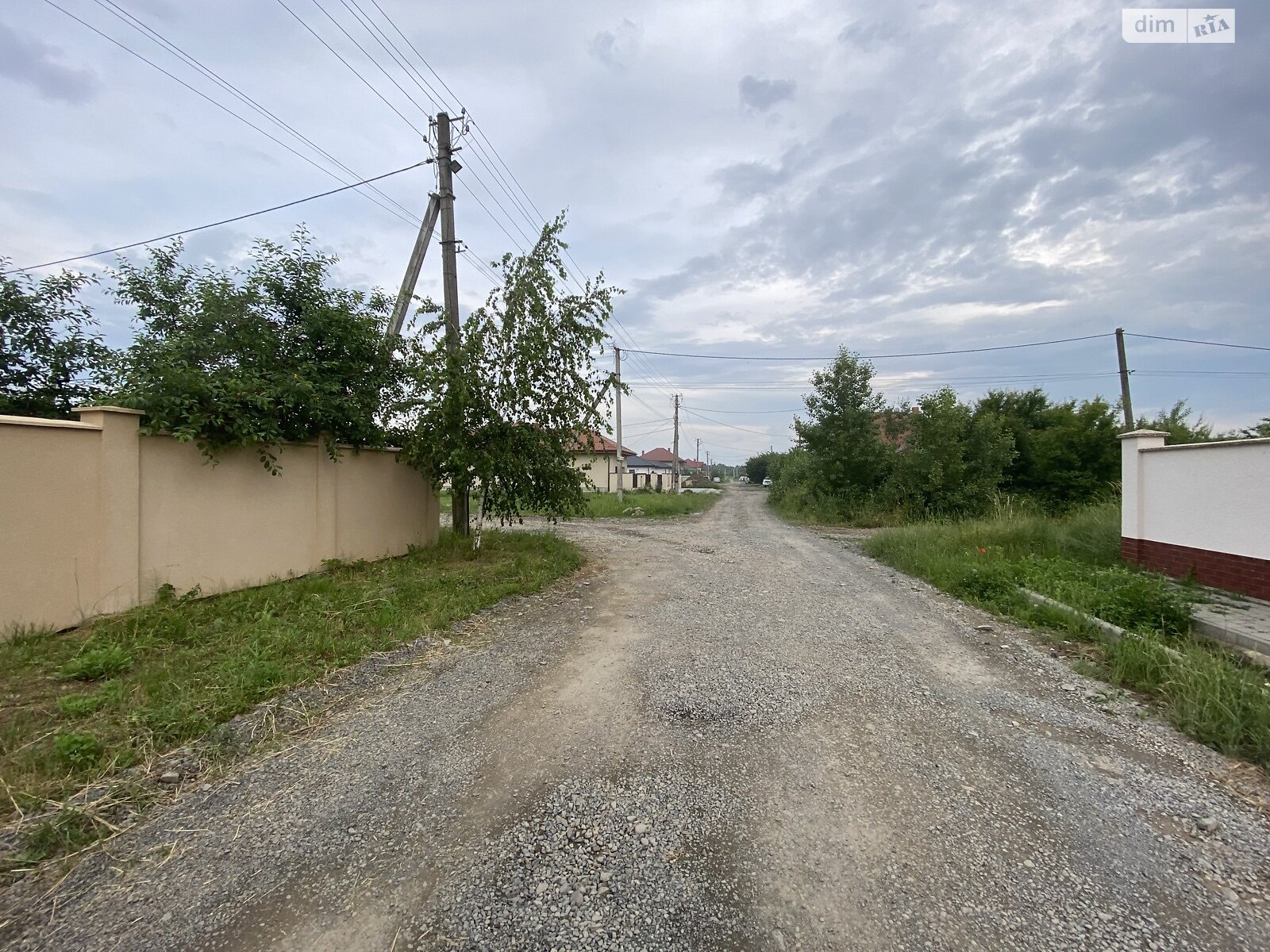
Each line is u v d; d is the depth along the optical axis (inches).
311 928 73.3
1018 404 773.3
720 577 316.2
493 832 92.1
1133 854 87.7
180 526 218.8
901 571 347.6
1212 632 194.2
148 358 232.8
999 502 617.3
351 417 283.9
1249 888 81.0
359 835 91.7
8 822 93.9
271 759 115.4
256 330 256.4
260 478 253.1
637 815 96.3
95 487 190.9
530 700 144.1
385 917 75.0
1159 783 107.7
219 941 71.4
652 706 140.1
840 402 759.1
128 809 98.3
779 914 75.4
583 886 80.4
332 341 279.7
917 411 700.7
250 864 85.3
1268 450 226.8
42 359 231.3
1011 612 230.8
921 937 71.7
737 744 121.2
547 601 251.9
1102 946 70.4
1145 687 151.9
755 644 190.2
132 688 141.7
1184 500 269.3
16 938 71.8
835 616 229.1
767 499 1553.9
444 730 127.8
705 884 80.9
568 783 106.0
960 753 118.4
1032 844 89.9
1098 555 320.8
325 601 222.7
